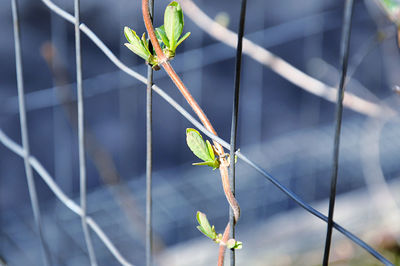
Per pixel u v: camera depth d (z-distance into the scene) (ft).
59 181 7.11
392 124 6.04
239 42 1.69
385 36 2.48
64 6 5.76
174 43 1.79
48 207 6.09
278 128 8.48
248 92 7.77
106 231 5.09
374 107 2.51
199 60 6.07
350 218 5.28
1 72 9.32
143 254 4.90
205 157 1.77
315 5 10.12
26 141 2.39
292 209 5.67
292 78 2.54
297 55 9.43
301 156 6.28
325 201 5.75
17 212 5.64
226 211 5.69
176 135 8.28
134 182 6.07
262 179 5.87
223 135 8.21
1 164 7.77
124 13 6.26
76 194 6.90
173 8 1.77
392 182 5.83
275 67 2.51
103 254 4.87
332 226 1.69
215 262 4.94
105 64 9.07
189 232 5.51
